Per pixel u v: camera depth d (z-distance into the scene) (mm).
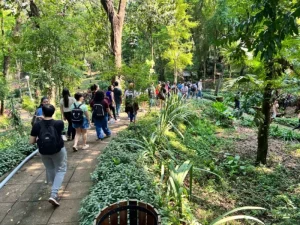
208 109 14211
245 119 13922
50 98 11102
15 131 10375
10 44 14273
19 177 5504
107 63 9008
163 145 7082
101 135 8055
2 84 13719
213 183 6305
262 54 3199
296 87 6590
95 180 5031
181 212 4016
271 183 6656
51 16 10852
